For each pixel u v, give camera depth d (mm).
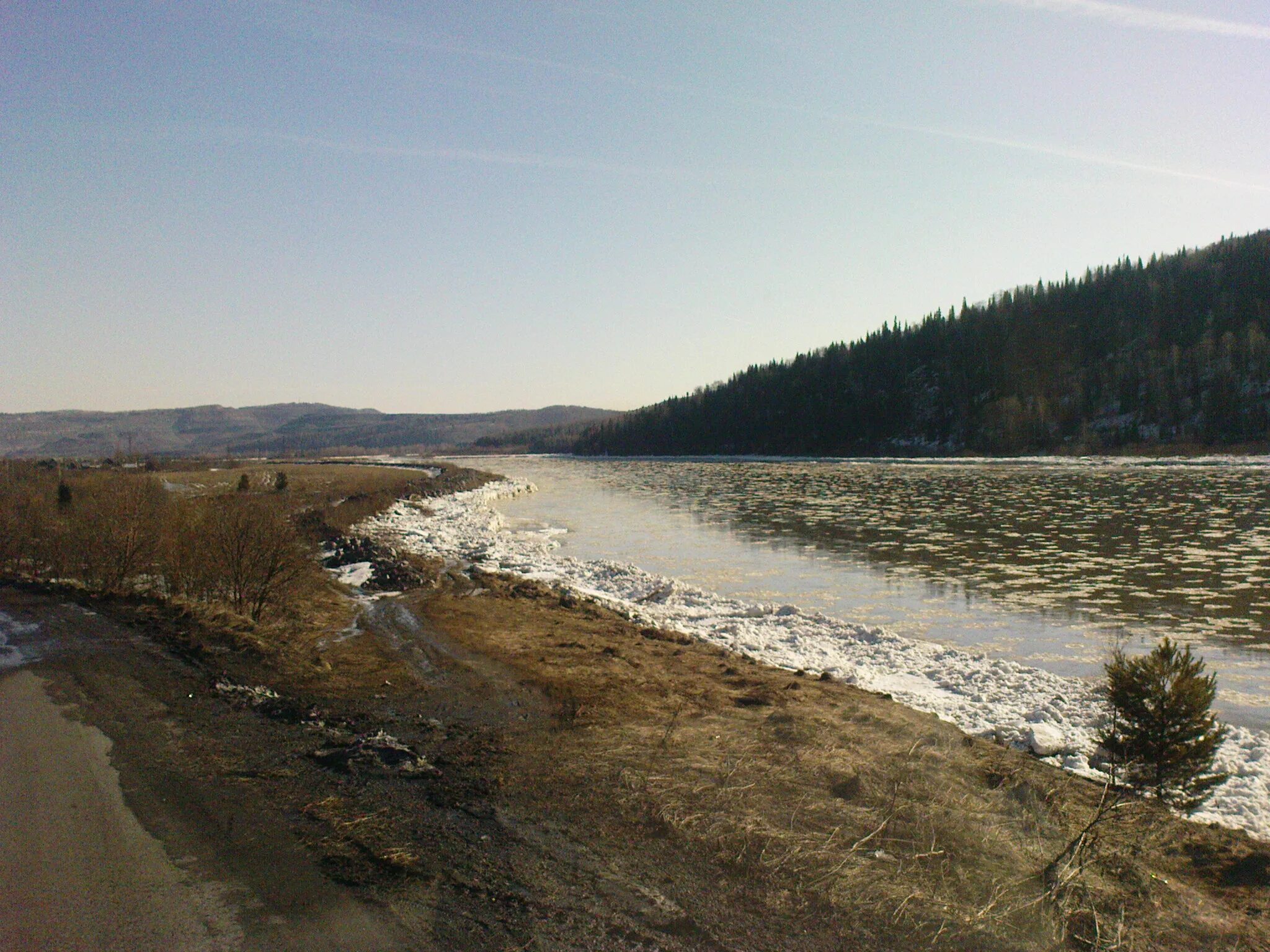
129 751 6875
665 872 4934
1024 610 18609
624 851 5207
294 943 4059
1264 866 5750
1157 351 111375
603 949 4078
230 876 4770
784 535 33219
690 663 11555
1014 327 138000
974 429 110562
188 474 58500
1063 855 5418
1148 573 23062
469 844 5266
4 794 5953
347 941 4078
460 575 19969
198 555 13922
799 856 5160
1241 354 98438
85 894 4531
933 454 110562
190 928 4191
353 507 37719
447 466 102938
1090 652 15016
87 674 9352
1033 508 40938
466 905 4480
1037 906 4727
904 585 21906
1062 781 7184
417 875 4820
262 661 10164
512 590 17594
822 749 7328
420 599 15859
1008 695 11305
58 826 5422
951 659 13547
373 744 7117
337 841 5254
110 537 15719
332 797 5984
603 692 9359
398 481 64000
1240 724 11109
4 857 4980
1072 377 119125
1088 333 130500
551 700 8938
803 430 137125
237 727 7598
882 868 5059
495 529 34969
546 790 6238
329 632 12750
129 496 16734
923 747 7637
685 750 7234
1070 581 22078
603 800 6043
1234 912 5016
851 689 10727
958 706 10719
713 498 52688
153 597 14523
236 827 5438
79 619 12461
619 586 20406
